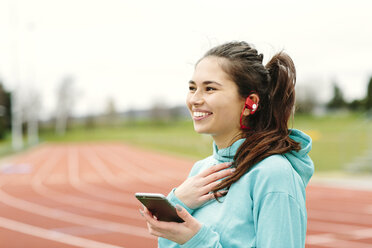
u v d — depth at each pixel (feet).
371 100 154.51
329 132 111.04
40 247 23.98
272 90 5.37
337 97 191.01
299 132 5.35
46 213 34.45
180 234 4.57
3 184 56.08
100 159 102.58
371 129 79.87
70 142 211.00
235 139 5.40
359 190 45.83
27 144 157.48
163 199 4.34
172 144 143.33
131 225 29.19
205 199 5.19
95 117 328.70
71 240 25.50
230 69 5.20
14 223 30.71
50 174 69.10
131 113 346.13
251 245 4.63
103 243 24.68
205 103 5.30
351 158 67.21
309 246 23.53
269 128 5.31
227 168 5.37
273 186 4.55
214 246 4.52
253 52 5.41
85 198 42.32
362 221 30.17
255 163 4.90
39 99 257.55
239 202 4.80
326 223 29.55
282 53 5.52
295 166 5.03
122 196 43.24
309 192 44.50
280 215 4.44
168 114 309.01
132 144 174.50
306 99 147.54
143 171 71.46
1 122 209.05
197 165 6.46
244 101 5.31
